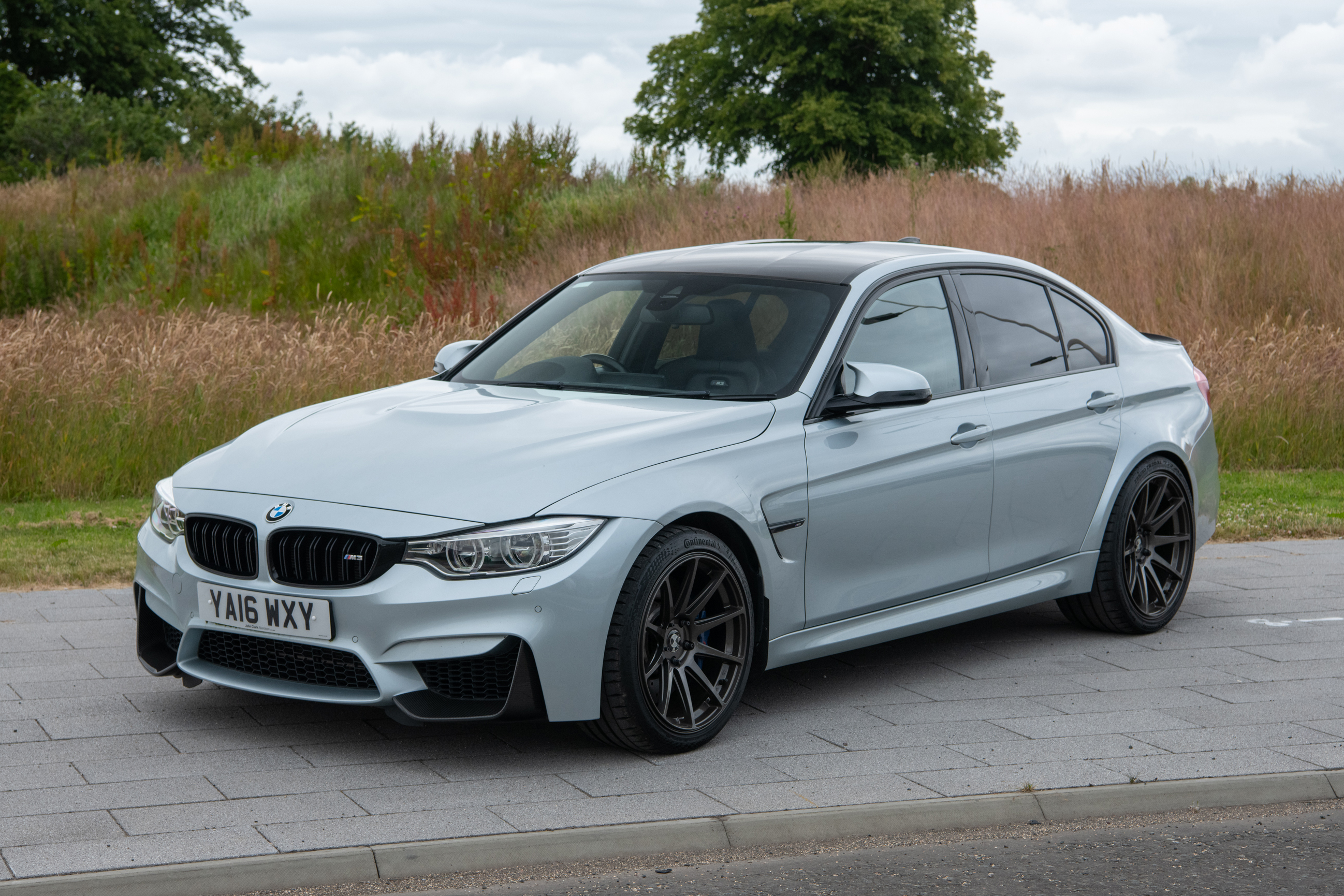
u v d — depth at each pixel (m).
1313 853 3.77
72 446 9.48
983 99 43.94
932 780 4.15
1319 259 16.48
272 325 13.13
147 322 13.17
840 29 41.69
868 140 42.72
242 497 4.34
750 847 3.72
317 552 4.12
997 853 3.73
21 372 9.86
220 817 3.70
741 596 4.50
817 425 4.81
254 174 21.69
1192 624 6.38
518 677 4.01
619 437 4.39
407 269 17.91
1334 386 12.15
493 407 4.74
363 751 4.34
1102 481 5.92
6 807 3.73
